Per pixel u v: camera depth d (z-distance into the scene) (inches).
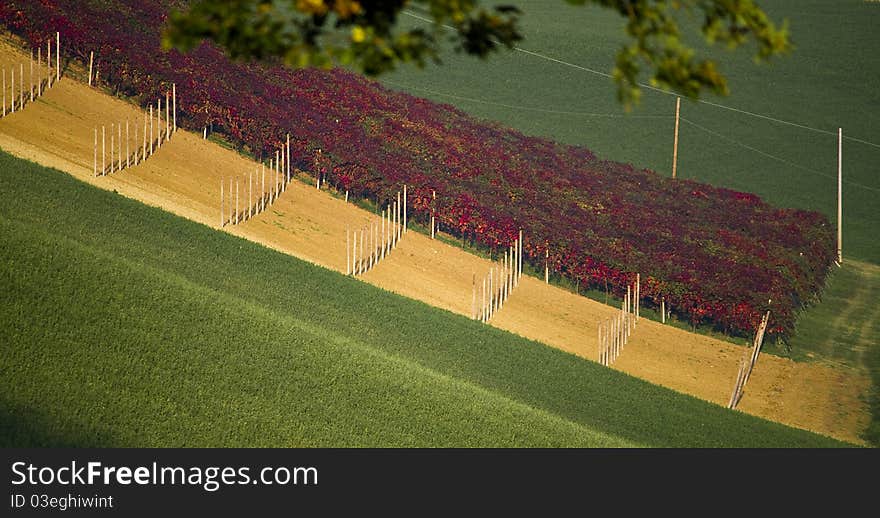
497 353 7637.8
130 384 4739.2
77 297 5349.4
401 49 1710.1
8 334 4766.2
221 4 1665.8
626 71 1743.4
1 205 6732.3
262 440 4611.2
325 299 7490.2
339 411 5265.8
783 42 1732.3
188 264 7106.3
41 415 4180.6
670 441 6761.8
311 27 1716.3
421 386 5930.1
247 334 5757.9
